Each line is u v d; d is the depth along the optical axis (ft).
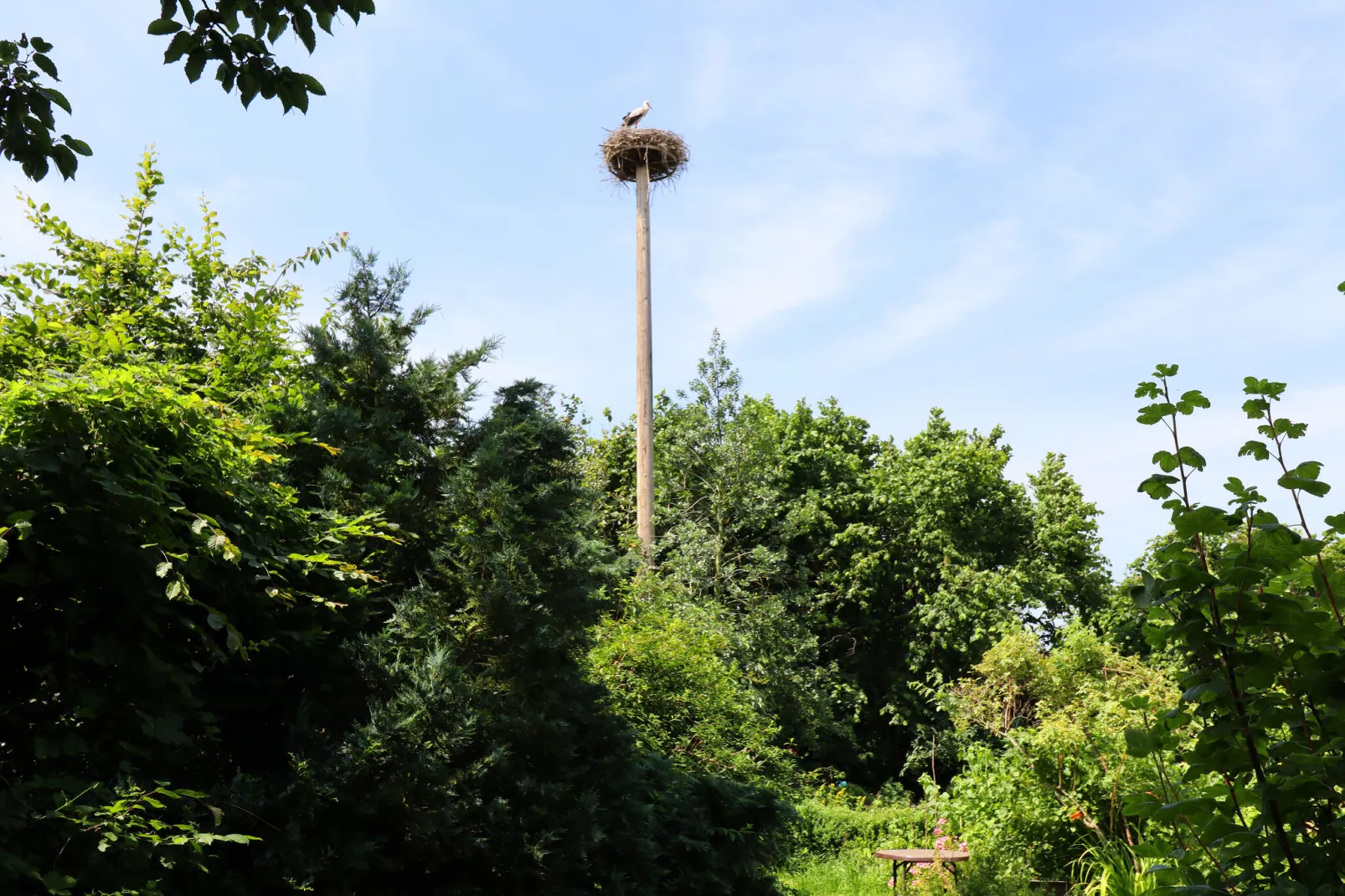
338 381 18.38
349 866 13.15
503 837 14.69
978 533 65.46
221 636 13.89
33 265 23.27
